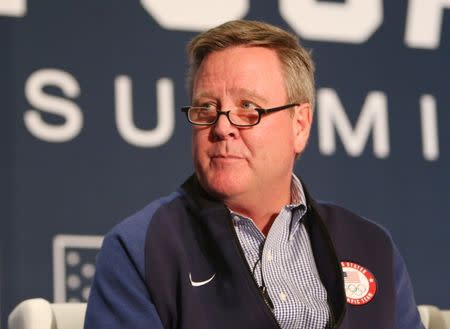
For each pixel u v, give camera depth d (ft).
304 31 33.94
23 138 30.89
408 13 34.94
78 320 18.16
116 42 32.09
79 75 31.63
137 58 32.22
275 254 18.63
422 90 34.71
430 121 34.58
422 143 34.42
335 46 34.09
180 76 32.55
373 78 34.30
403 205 33.99
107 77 31.89
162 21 32.63
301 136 19.45
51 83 31.35
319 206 19.93
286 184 18.94
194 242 18.24
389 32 34.68
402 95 34.47
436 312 20.63
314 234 18.99
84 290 30.91
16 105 30.96
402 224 33.91
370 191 33.71
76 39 31.76
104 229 31.30
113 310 17.33
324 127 33.50
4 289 30.17
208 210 18.13
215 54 18.53
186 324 17.31
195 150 18.48
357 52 34.27
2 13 31.22
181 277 17.63
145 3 32.53
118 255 17.72
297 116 19.19
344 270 19.02
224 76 18.28
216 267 18.03
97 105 31.68
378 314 18.69
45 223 30.78
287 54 18.85
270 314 17.58
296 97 18.89
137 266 17.56
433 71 34.91
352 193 33.53
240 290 17.66
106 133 31.63
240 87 18.19
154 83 32.30
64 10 31.76
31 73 31.22
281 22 33.78
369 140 33.94
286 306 18.07
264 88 18.33
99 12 32.09
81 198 31.17
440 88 34.88
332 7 34.27
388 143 34.09
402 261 19.89
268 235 18.66
